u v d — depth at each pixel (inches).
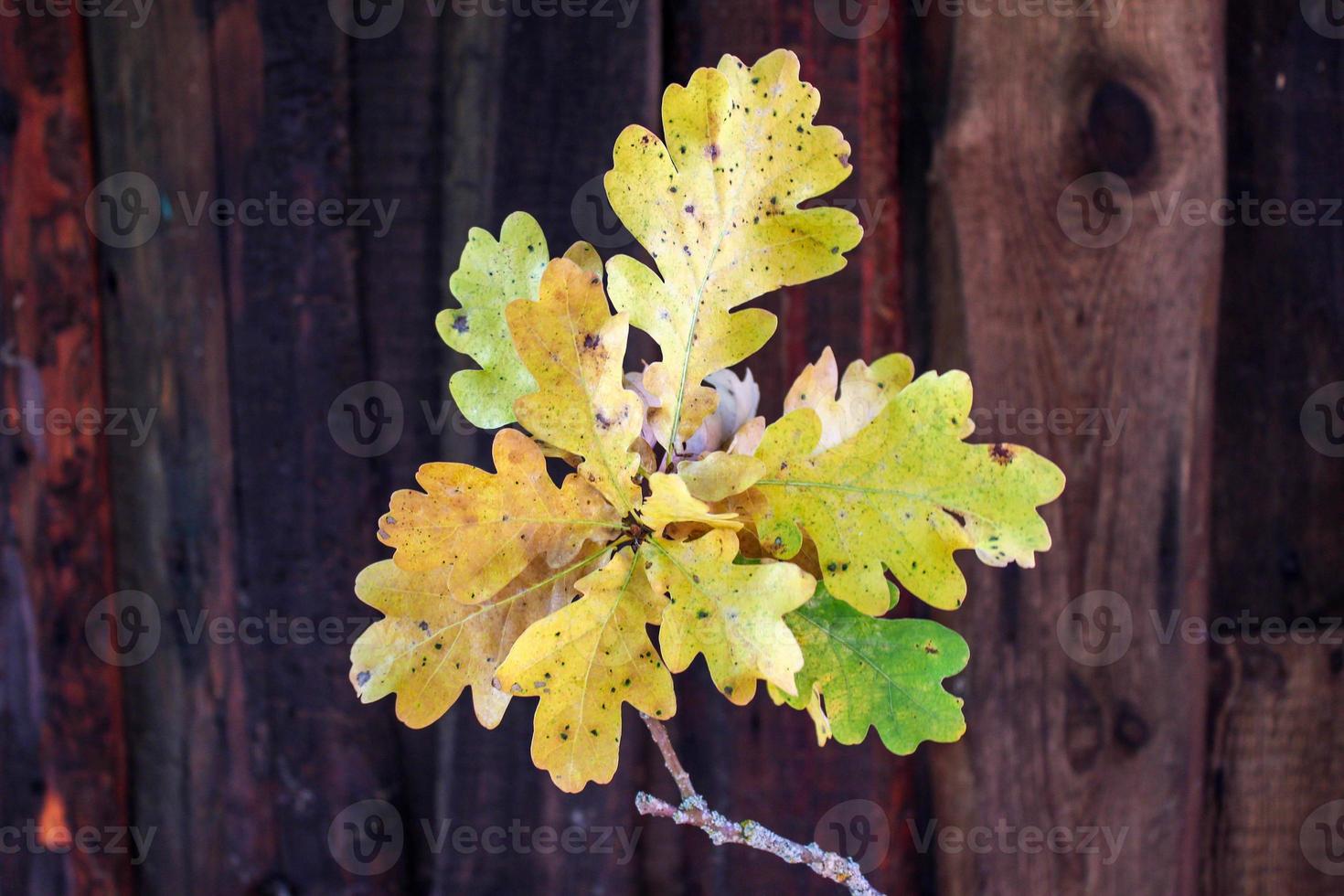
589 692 31.8
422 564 31.8
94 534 52.2
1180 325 51.0
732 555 31.7
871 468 32.6
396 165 50.2
